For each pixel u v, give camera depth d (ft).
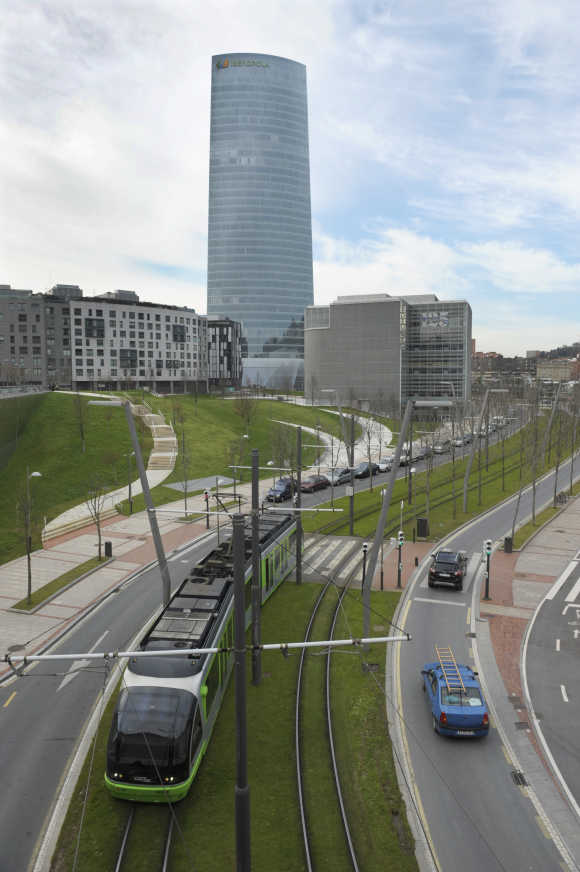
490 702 69.97
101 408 287.69
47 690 73.36
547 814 51.42
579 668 78.64
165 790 50.93
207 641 62.90
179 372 516.32
